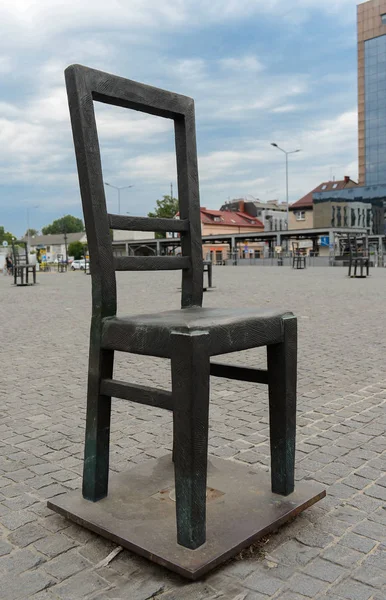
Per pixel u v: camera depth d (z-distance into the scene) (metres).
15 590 1.65
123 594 1.61
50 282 21.39
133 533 1.82
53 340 6.54
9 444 2.99
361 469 2.56
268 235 42.56
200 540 1.73
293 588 1.63
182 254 2.41
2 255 41.41
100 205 2.00
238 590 1.62
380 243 35.12
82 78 1.96
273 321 1.98
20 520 2.10
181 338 1.69
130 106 2.19
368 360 5.00
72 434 3.14
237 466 2.43
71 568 1.76
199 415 1.70
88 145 1.97
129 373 4.65
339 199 62.00
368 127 80.44
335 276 20.12
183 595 1.60
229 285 15.38
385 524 2.02
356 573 1.71
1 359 5.38
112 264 2.03
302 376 4.42
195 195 2.40
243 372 2.16
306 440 2.96
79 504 2.05
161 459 2.51
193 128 2.40
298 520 2.05
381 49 78.25
